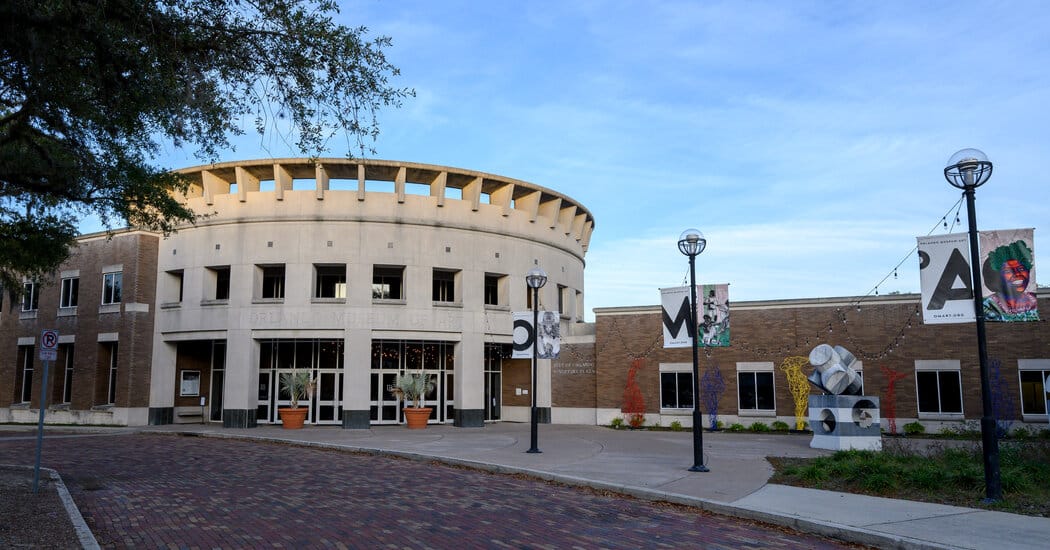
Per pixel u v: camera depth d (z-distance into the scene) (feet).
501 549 30.12
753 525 36.01
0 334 124.26
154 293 110.73
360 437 85.56
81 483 48.70
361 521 35.68
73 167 50.03
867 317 94.43
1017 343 87.86
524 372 119.85
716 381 99.96
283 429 99.30
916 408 90.94
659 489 44.57
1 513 36.40
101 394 111.14
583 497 44.39
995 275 44.86
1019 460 49.47
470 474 55.11
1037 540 30.63
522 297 115.96
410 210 106.93
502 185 116.47
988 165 42.29
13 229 65.57
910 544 30.50
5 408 119.65
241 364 102.63
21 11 32.76
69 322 115.14
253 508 39.22
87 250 115.03
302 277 103.60
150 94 41.09
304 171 109.60
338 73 39.78
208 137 43.91
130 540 31.53
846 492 43.37
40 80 39.09
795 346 96.99
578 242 137.80
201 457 66.03
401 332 105.09
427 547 30.40
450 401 112.98
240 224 105.60
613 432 95.45
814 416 71.41
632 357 106.11
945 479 43.24
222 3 38.63
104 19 35.73
